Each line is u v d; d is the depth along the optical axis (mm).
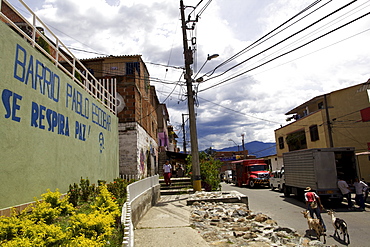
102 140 12156
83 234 3572
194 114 16453
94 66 25938
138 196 9367
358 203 13961
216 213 10758
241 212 10555
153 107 31234
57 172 7457
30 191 6059
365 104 26172
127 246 3527
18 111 5773
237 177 33719
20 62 5961
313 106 33250
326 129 27266
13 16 15641
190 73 16703
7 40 5547
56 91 7672
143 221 9234
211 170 19234
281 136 39656
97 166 11219
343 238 8320
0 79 5258
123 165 18703
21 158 5781
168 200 14242
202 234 7793
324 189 14500
